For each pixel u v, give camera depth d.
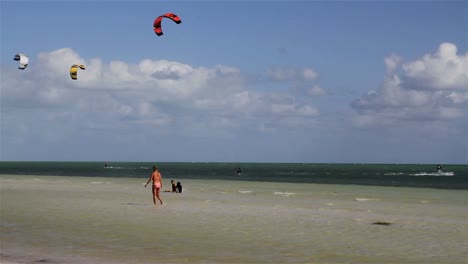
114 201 28.81
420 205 28.00
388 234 16.61
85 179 67.19
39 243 14.60
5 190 39.34
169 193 37.41
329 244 14.71
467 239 15.70
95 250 13.59
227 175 110.25
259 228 17.83
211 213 22.55
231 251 13.58
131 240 15.20
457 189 47.72
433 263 12.23
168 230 17.27
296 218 20.78
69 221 19.50
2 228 17.55
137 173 116.44
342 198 33.12
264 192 39.53
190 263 12.03
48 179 66.00
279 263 12.15
